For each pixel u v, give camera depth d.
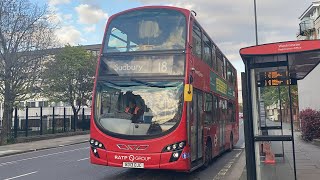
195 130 10.60
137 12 10.79
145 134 9.55
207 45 12.92
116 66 10.41
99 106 10.20
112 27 10.88
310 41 7.61
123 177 11.12
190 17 10.63
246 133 8.14
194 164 10.38
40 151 21.78
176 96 9.79
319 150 17.11
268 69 8.75
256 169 8.30
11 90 26.67
